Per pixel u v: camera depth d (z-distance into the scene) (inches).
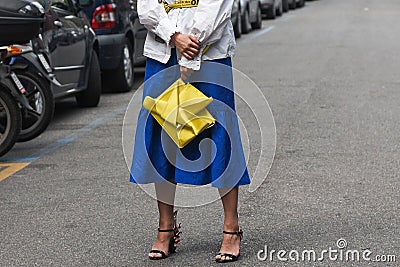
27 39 363.9
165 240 235.1
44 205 294.5
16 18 354.6
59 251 244.4
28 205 295.4
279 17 1376.7
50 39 442.0
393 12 1473.9
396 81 603.8
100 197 303.0
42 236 258.8
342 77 629.0
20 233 262.5
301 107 490.9
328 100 518.3
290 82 603.2
